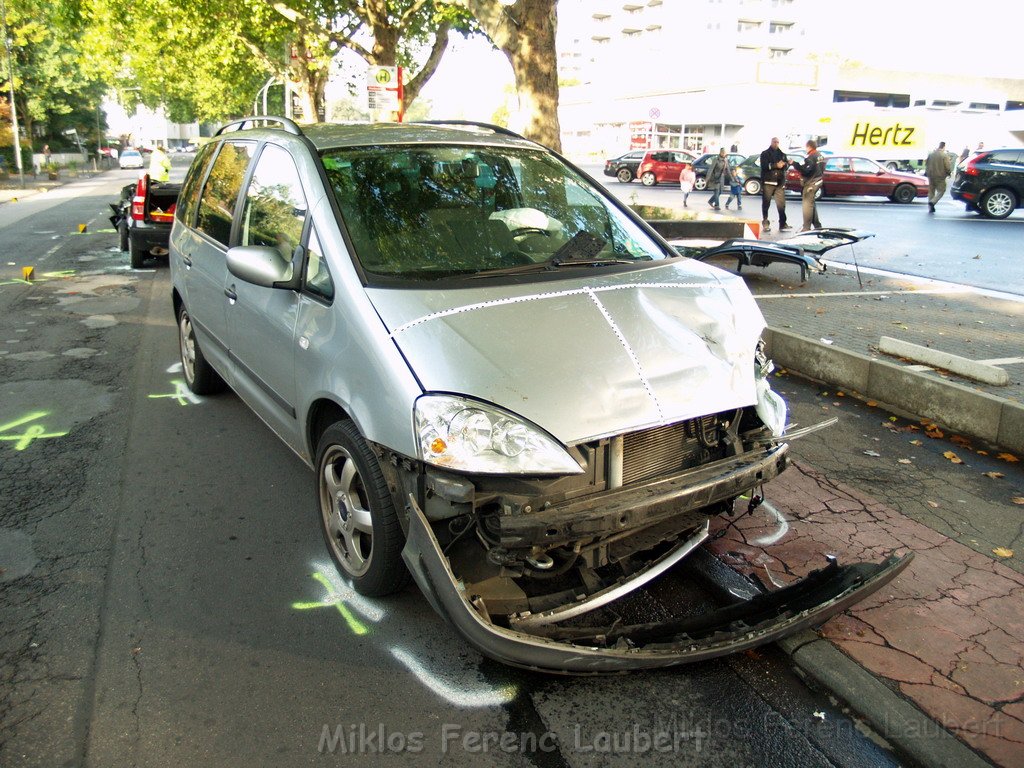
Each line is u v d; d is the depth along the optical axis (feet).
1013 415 15.88
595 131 208.33
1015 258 42.63
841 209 75.00
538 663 8.79
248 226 14.14
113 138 314.55
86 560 12.13
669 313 10.77
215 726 8.81
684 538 11.37
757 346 11.31
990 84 175.73
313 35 66.49
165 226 38.68
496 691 9.52
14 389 20.22
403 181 12.34
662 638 9.49
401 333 9.57
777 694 9.55
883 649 10.00
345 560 11.47
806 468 15.44
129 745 8.49
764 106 145.69
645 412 9.31
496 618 9.59
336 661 9.96
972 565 11.98
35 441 16.79
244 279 11.68
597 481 9.25
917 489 14.56
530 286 10.73
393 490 9.68
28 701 9.09
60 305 30.50
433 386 8.98
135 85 181.57
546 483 8.87
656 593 11.57
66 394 19.88
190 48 87.40
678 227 39.93
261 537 12.93
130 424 17.85
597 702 9.40
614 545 10.19
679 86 167.32
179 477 15.12
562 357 9.45
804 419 18.24
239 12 68.28
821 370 20.68
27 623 10.53
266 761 8.34
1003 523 13.30
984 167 64.80
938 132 113.39
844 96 169.17
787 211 72.79
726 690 9.62
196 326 17.69
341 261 10.77
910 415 18.20
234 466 15.67
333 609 11.00
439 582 8.77
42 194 101.60
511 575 9.45
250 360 13.67
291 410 12.09
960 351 23.34
